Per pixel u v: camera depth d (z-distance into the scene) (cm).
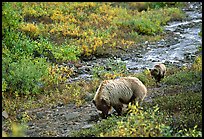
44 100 2127
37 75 2317
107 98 1614
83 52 3316
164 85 2245
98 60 3219
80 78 2691
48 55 3041
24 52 2814
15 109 1998
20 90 2216
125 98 1638
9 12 2734
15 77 2219
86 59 3238
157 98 1823
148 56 3350
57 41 3506
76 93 2186
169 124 1382
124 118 1536
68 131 1622
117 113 1684
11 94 2208
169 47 3644
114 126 1465
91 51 3344
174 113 1559
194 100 1653
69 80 2633
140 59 3256
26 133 1620
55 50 3181
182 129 1349
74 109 1964
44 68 2486
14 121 1800
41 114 1909
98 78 2644
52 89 2355
